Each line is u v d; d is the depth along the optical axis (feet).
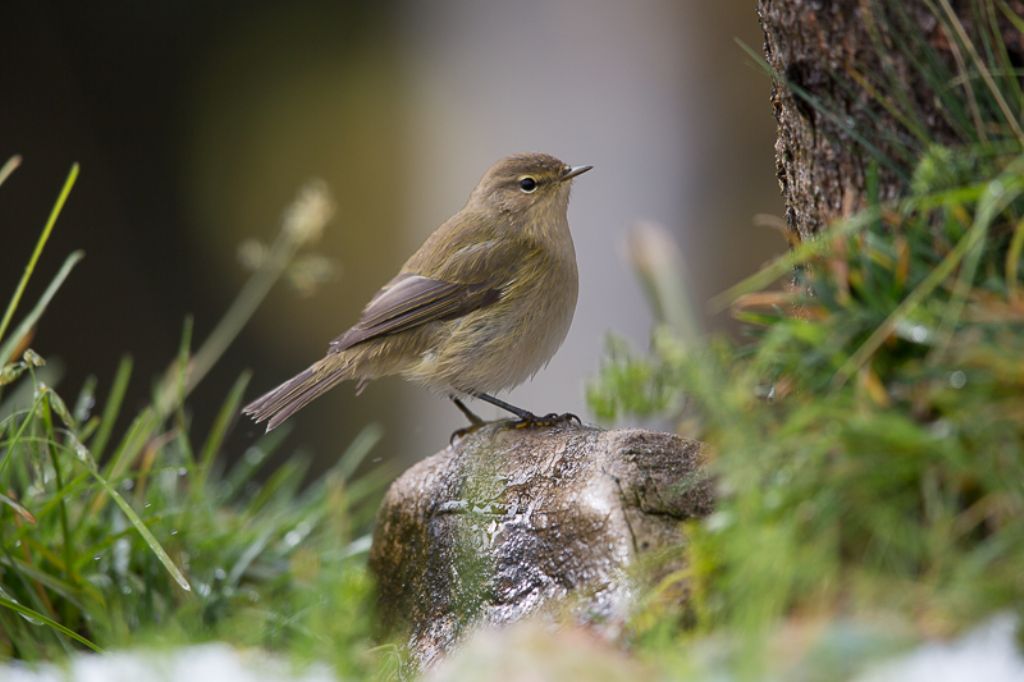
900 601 18.71
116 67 83.87
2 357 31.37
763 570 19.13
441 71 87.86
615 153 78.48
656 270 32.89
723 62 77.10
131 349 80.79
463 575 26.76
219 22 87.35
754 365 21.65
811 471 19.88
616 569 23.86
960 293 20.12
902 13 23.03
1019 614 18.04
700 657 18.90
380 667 27.09
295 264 46.01
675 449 25.96
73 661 24.18
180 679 22.39
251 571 35.27
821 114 24.39
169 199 85.66
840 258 21.62
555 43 82.48
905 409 20.21
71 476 33.12
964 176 21.65
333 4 90.53
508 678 19.44
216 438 37.68
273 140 90.02
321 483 40.37
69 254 79.20
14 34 79.56
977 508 19.07
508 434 29.50
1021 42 22.72
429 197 87.35
